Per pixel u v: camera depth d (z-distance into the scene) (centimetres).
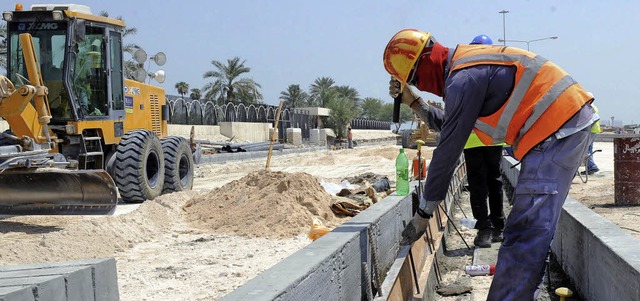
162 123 1462
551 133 339
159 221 870
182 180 1384
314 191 927
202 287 557
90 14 1120
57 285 336
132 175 1130
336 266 396
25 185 890
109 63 1167
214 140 3800
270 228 818
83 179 864
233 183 1002
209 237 798
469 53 360
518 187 348
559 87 342
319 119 6688
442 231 743
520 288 340
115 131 1196
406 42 378
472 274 612
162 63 1380
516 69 346
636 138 962
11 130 982
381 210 572
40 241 688
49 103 1084
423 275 541
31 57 920
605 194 1134
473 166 704
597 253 452
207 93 6253
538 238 338
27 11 1072
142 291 544
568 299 522
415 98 486
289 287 305
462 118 346
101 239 729
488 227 718
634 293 360
